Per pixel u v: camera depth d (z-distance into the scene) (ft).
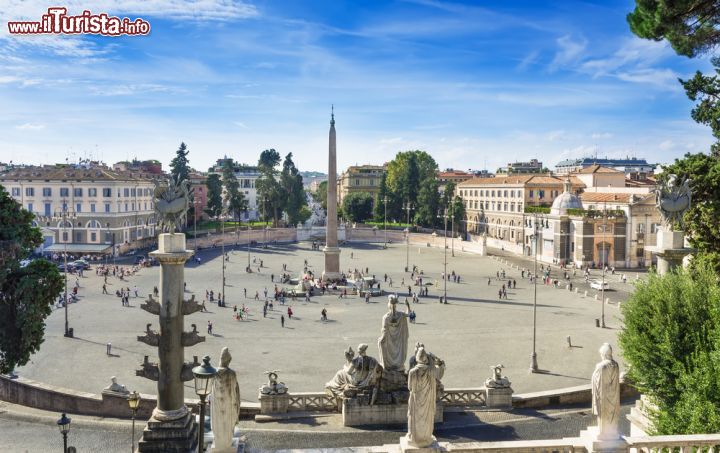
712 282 68.18
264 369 130.93
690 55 78.23
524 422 92.73
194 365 59.36
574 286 261.03
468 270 315.17
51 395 101.04
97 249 348.38
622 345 70.95
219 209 497.46
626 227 319.47
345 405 90.22
